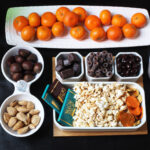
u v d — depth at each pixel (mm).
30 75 803
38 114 791
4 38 885
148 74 859
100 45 874
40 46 868
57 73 803
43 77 855
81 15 864
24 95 792
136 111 781
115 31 839
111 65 792
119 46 874
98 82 788
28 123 774
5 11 910
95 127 746
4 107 786
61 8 867
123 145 811
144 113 770
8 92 842
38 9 901
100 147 807
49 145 801
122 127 747
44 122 816
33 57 821
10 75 830
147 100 847
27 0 917
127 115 775
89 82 790
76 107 796
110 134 794
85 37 882
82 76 825
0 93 840
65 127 746
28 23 871
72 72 779
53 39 878
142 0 928
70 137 809
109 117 767
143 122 755
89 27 862
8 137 801
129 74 794
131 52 810
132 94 800
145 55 886
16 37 874
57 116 804
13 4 915
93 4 927
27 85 790
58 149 800
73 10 876
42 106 778
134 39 883
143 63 879
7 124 778
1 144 795
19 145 797
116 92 786
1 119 763
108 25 896
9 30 877
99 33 834
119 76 794
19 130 761
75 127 745
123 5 928
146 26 898
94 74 788
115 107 783
